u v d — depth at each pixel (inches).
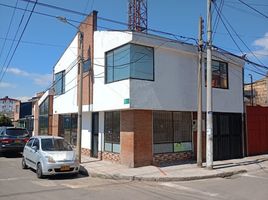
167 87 666.2
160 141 675.4
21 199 385.7
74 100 857.5
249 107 856.3
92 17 760.3
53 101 1039.6
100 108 706.8
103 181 525.3
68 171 550.0
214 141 758.5
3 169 646.5
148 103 632.4
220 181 529.0
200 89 639.8
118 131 682.2
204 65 745.6
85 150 818.2
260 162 741.9
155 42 643.5
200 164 635.5
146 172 573.3
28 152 621.6
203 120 743.7
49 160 538.6
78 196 406.3
